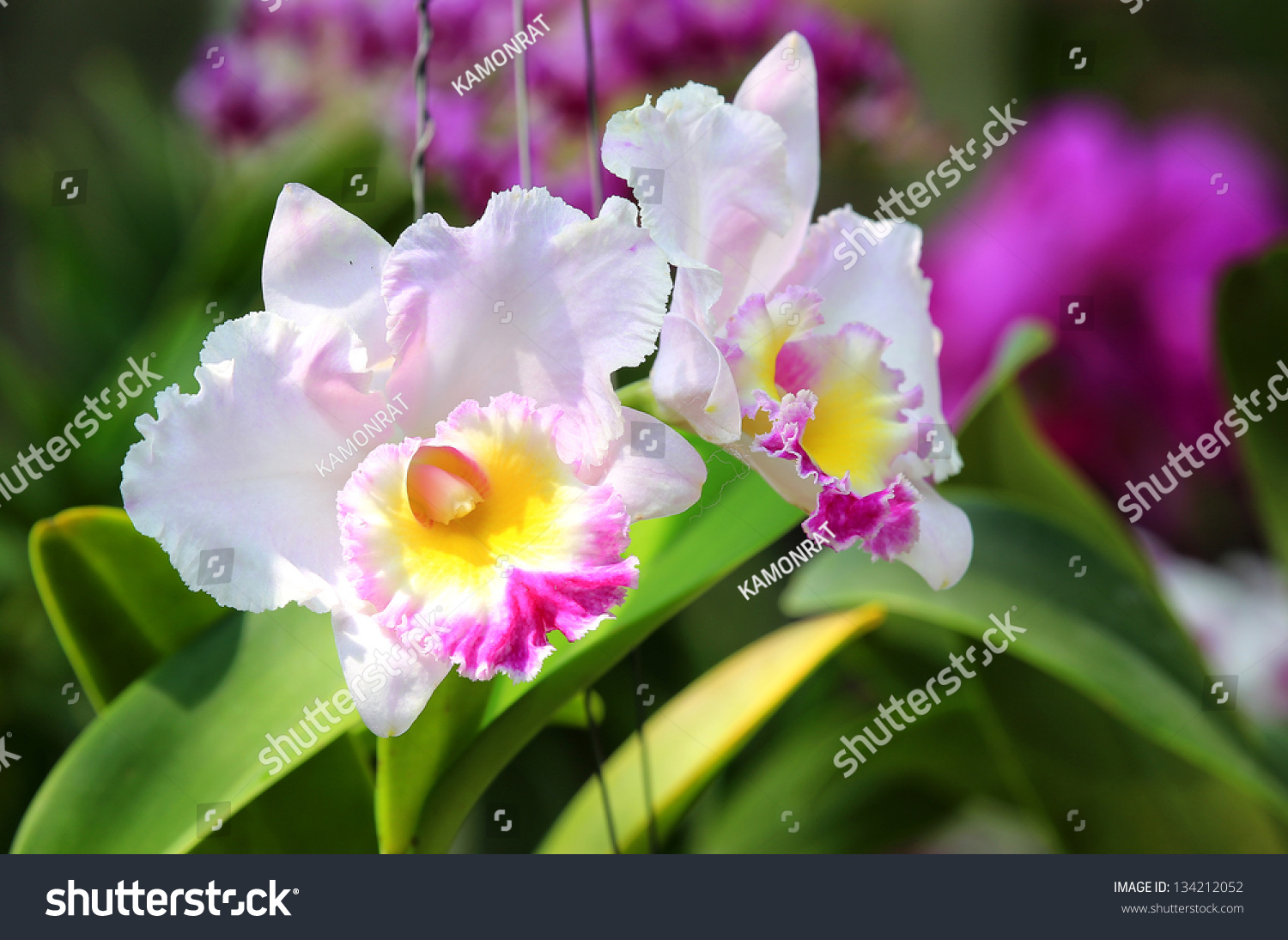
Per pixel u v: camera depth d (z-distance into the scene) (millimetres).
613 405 653
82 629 724
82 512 714
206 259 1026
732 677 816
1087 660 760
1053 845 826
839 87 968
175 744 694
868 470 681
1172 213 1019
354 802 727
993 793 898
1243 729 764
